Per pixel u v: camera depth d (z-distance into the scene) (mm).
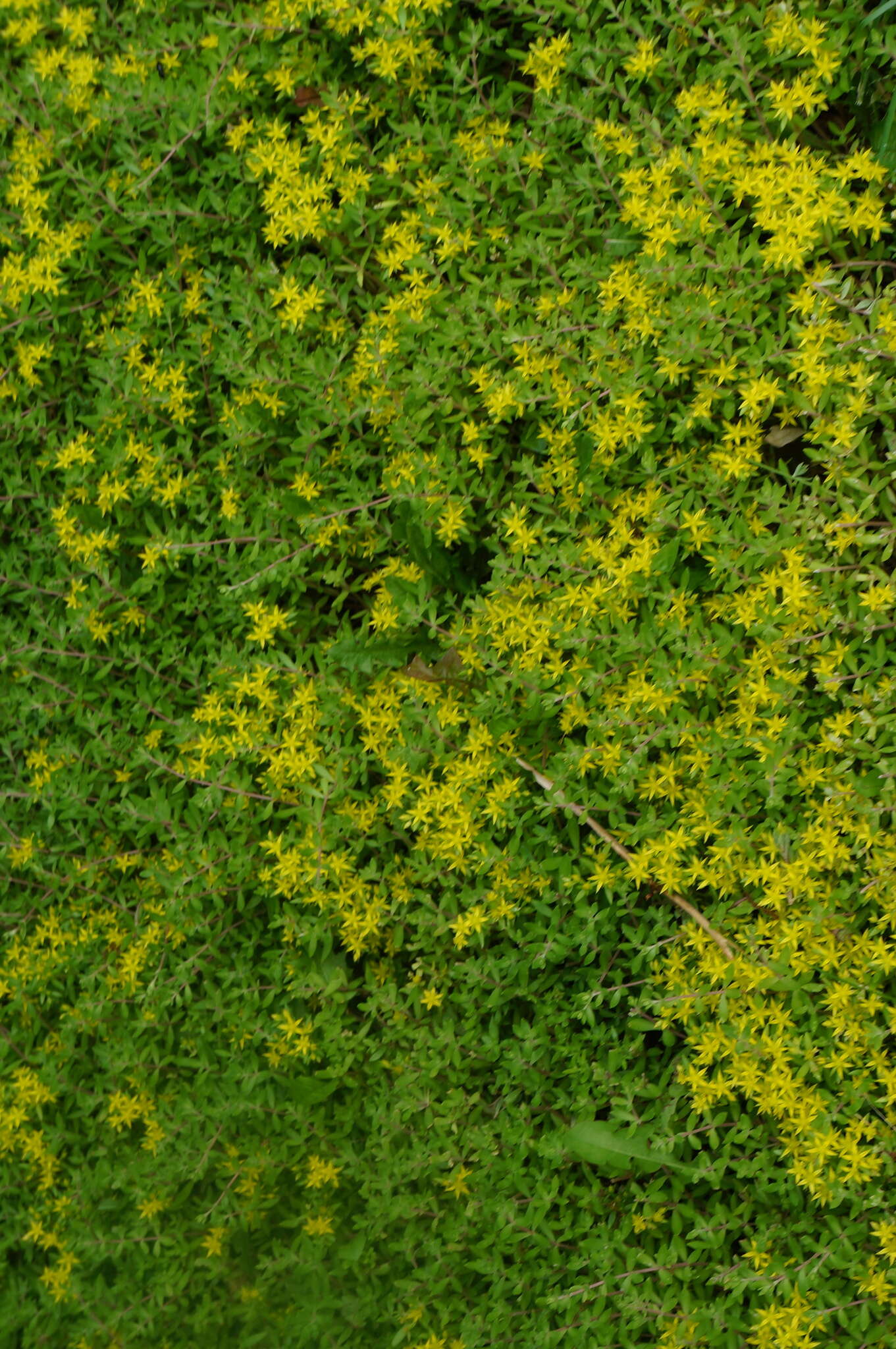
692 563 2482
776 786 2221
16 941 3154
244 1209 2832
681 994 2344
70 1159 3129
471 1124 2635
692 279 2352
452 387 2566
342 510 2682
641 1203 2473
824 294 2178
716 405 2385
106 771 3109
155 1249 2896
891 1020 2156
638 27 2371
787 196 2256
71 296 3119
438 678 2631
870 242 2350
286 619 2777
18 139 3125
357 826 2713
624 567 2314
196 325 2887
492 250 2586
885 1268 2203
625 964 2486
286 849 2789
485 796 2568
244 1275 2959
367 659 2645
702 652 2283
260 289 2867
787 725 2230
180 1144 2850
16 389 3143
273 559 2779
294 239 2834
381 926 2787
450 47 2582
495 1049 2555
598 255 2488
